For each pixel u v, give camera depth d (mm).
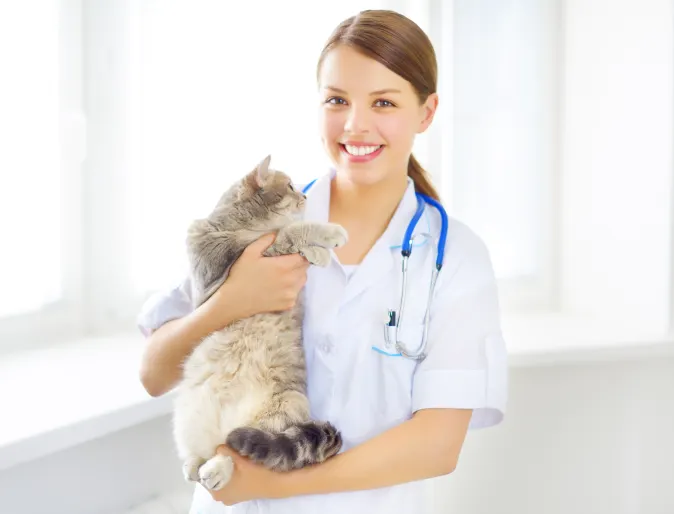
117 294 2289
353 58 1298
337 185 1514
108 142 2213
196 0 2279
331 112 1344
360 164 1330
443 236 1386
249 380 1375
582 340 2299
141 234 2285
